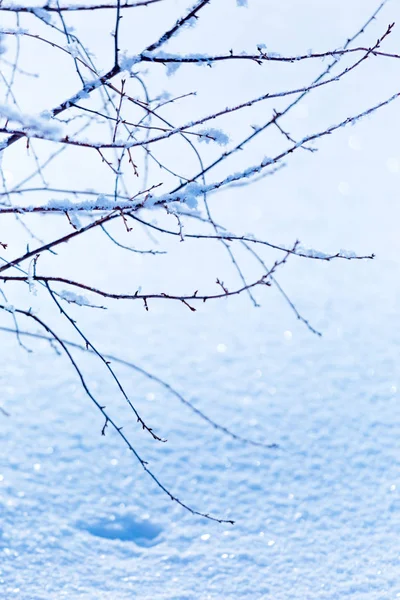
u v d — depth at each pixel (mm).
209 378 5016
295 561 3170
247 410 4547
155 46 2076
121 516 3520
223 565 3158
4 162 9117
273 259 7586
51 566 3121
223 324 5961
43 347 5375
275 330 5852
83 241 7898
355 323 5953
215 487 3752
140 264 7418
